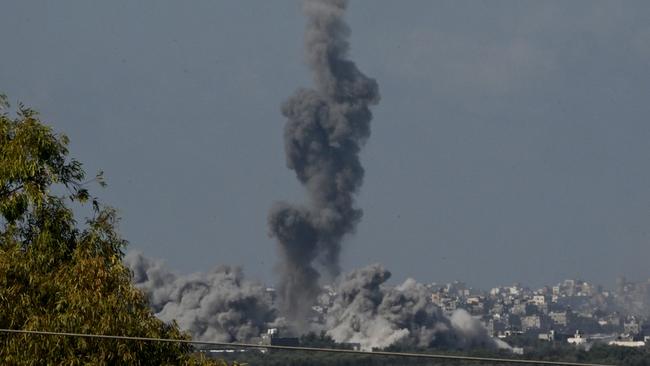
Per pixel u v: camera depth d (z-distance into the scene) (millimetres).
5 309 134375
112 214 146125
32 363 130750
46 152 146250
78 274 135500
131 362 133000
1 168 142875
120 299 135125
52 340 130875
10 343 131500
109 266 140125
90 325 131875
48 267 140625
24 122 146000
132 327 133625
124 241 145750
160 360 135875
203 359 138125
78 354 132500
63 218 143250
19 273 137500
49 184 145750
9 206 141875
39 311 135000
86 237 143750
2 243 141375
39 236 140500
